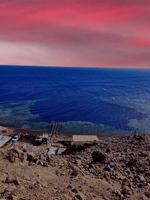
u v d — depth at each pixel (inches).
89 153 1203.9
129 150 1247.5
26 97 7578.7
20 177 610.2
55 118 4918.8
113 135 3905.0
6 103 6525.6
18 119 4712.1
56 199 539.8
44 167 774.5
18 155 765.9
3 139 2827.3
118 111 5748.0
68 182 679.1
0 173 597.6
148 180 851.4
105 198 637.9
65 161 944.9
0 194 491.2
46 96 7829.7
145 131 4217.5
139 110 5866.1
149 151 1209.4
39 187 578.9
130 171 927.7
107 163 980.6
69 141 2716.5
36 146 2500.0
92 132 4035.4
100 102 6850.4
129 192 707.4
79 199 583.2
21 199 494.3
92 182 725.3
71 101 6973.4
